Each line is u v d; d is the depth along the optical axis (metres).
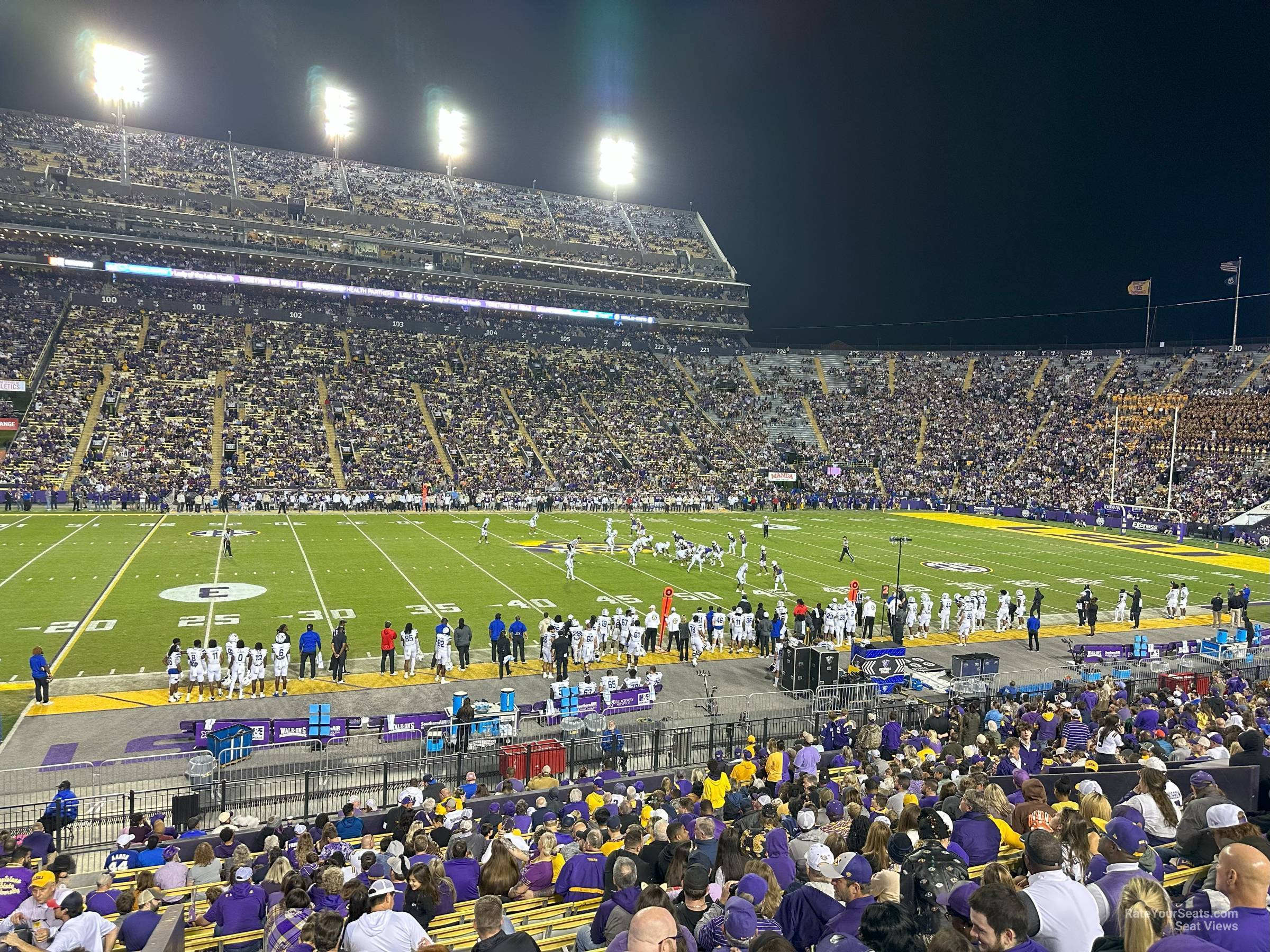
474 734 15.16
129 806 13.01
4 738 15.45
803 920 5.24
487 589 28.69
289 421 56.47
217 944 6.66
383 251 74.69
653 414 70.31
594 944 5.42
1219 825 5.73
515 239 81.88
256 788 13.61
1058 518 57.41
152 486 47.94
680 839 6.86
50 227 63.31
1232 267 69.38
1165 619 28.56
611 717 17.12
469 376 67.94
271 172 76.94
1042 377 73.56
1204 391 64.06
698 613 23.70
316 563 32.34
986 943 3.59
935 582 33.03
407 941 5.13
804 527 50.09
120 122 74.62
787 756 13.36
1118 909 4.36
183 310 65.31
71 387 53.31
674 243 91.81
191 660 17.95
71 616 23.55
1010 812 8.16
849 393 76.62
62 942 5.98
